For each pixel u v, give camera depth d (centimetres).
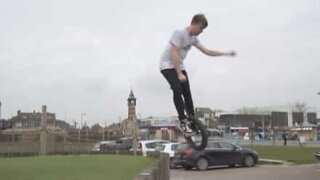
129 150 3500
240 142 6294
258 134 8738
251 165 3250
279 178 2458
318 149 5038
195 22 618
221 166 3247
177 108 631
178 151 3092
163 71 623
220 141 3156
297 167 3212
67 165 1667
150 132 7019
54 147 3488
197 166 3006
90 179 1183
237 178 2467
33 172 1347
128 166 1656
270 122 9544
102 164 1752
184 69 630
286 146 5806
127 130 5331
